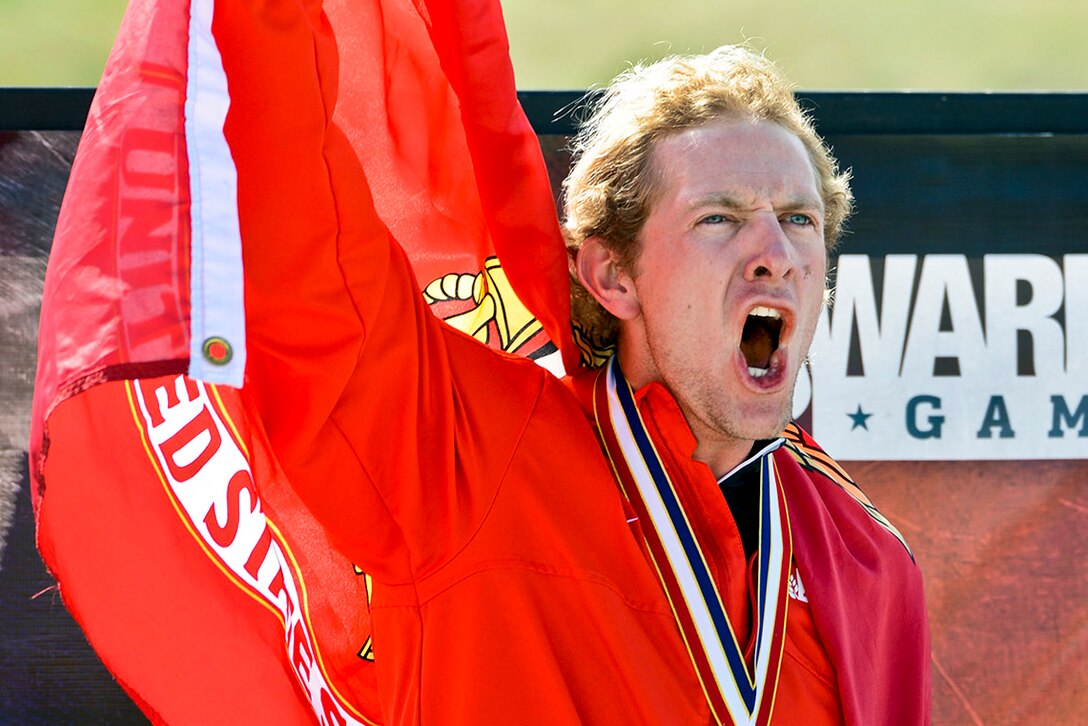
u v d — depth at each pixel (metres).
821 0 32.97
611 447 7.46
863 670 7.75
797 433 8.88
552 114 10.05
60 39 30.67
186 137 5.45
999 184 10.27
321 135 5.95
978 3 33.53
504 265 7.70
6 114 9.73
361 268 6.17
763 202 7.23
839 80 31.17
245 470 7.24
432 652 6.70
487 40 7.21
